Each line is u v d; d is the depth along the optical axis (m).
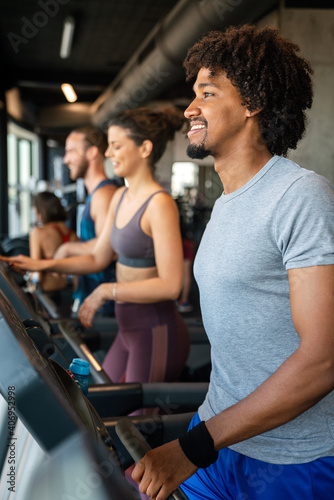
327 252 0.75
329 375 0.74
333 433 0.89
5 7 7.21
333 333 0.74
